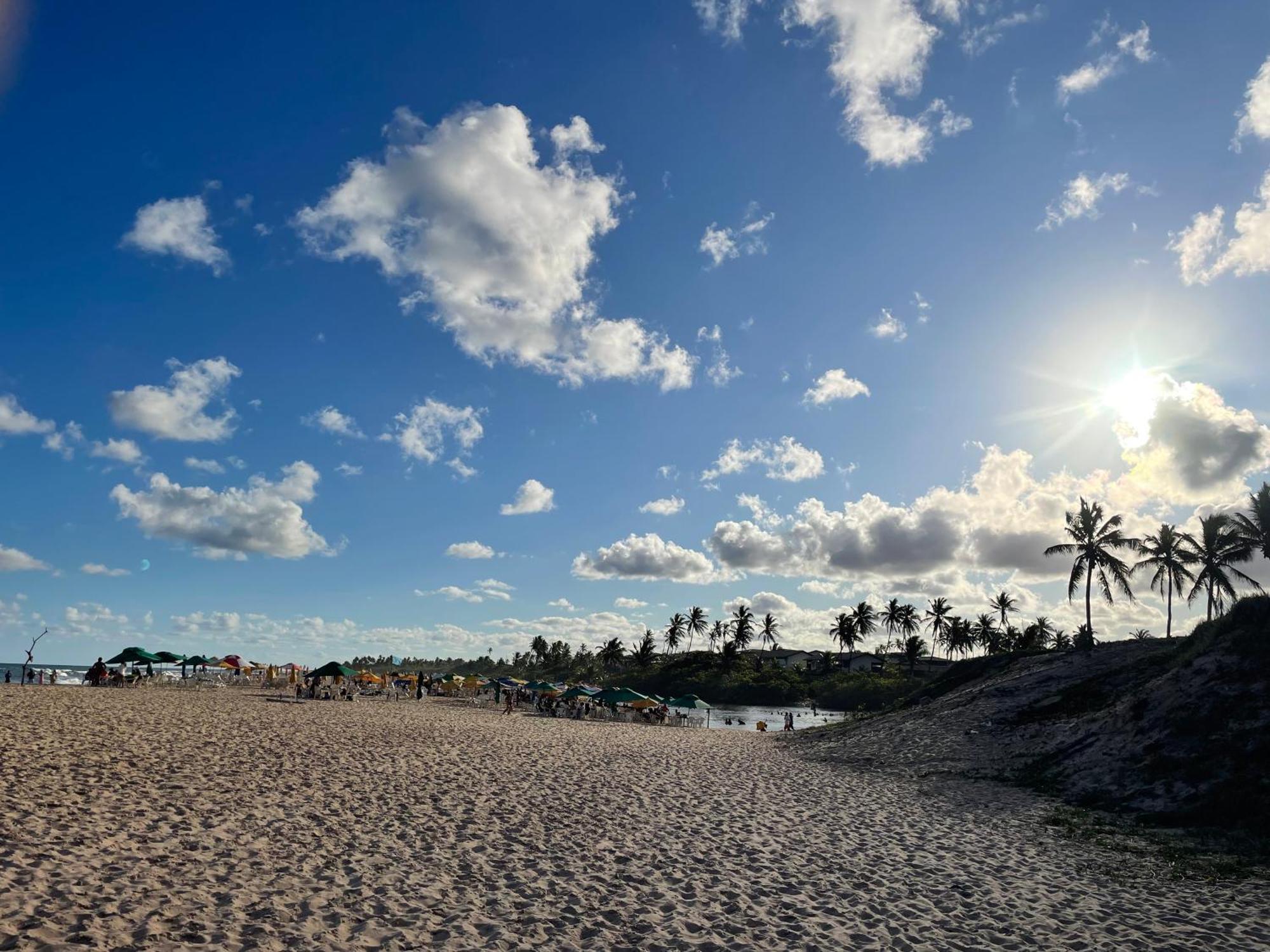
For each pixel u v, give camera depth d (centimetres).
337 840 1307
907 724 3606
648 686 14600
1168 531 4647
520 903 1047
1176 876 1383
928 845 1608
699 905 1100
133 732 2384
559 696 6125
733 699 13175
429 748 2630
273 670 6488
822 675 14025
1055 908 1175
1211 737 2044
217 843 1212
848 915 1096
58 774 1622
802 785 2480
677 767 2745
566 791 1994
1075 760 2377
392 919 941
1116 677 3152
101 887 948
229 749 2217
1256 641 2286
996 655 4559
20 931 789
